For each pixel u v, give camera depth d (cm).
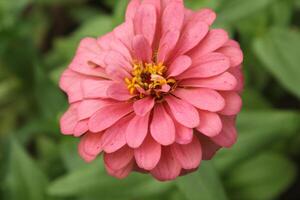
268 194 39
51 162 44
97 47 32
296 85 39
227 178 40
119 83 30
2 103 49
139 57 31
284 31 41
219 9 39
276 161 40
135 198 37
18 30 43
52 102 45
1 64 46
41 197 39
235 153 37
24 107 49
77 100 30
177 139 28
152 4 31
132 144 28
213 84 29
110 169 29
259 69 44
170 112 30
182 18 30
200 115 29
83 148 30
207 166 33
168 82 30
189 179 33
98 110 29
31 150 48
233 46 30
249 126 37
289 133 38
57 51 47
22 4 44
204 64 29
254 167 40
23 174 39
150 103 29
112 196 37
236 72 30
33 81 47
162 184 37
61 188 37
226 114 29
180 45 30
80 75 31
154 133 28
